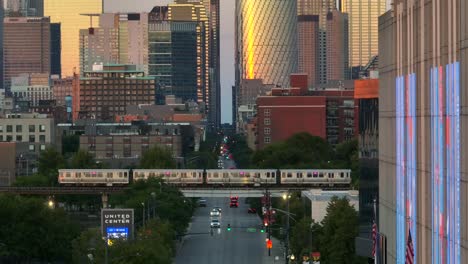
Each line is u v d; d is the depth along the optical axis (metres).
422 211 171.88
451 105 153.25
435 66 162.25
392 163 195.00
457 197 150.50
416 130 175.12
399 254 188.00
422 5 169.50
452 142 152.88
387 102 198.75
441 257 159.75
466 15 145.00
